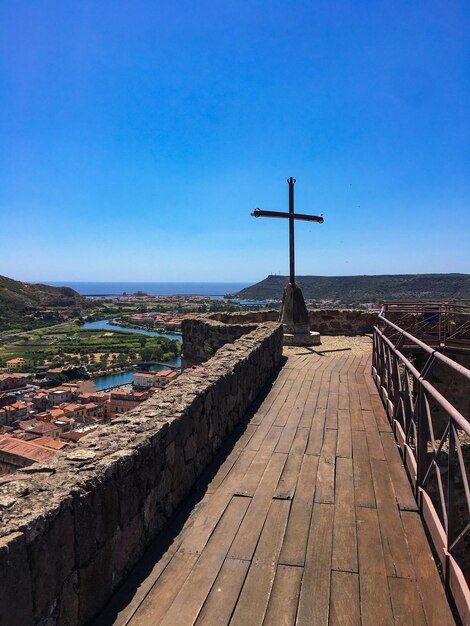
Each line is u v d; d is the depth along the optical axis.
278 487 3.46
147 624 2.07
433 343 9.20
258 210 10.41
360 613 2.15
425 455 3.17
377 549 2.67
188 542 2.74
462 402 8.59
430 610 2.17
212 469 3.79
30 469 2.21
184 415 3.32
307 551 2.64
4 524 1.66
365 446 4.27
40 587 1.73
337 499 3.26
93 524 2.11
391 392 4.97
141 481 2.61
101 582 2.17
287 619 2.11
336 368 7.87
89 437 2.72
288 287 11.06
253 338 6.75
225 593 2.29
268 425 4.89
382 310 8.08
